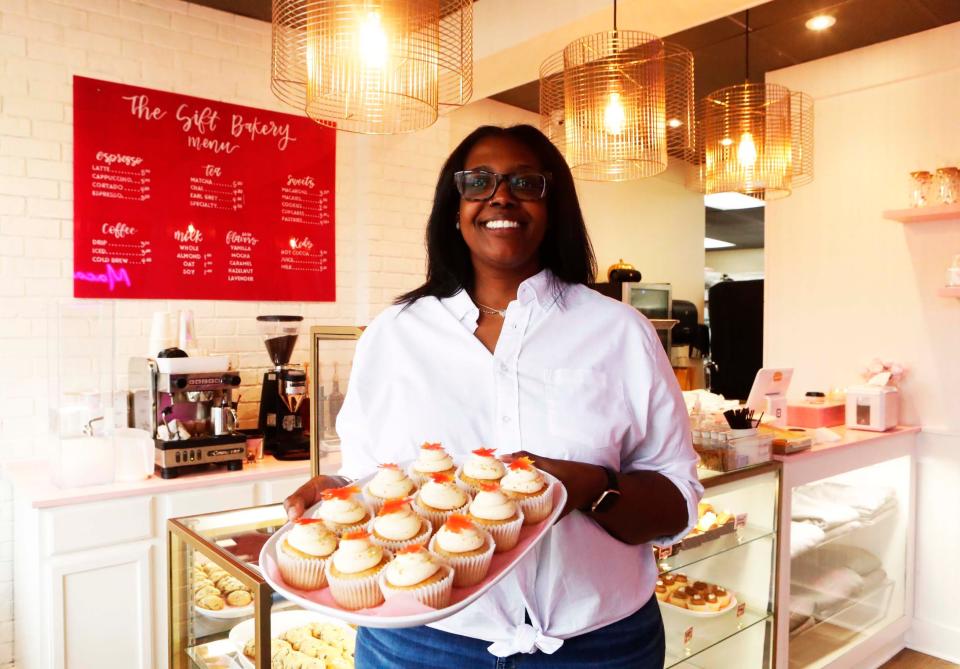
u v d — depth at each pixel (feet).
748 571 8.57
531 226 3.80
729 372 19.70
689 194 22.18
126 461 9.34
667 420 3.79
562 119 10.75
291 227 12.78
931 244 11.96
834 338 13.19
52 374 9.45
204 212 11.75
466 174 3.77
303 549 3.30
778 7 11.23
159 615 9.21
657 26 9.87
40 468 9.91
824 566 10.05
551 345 3.75
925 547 11.86
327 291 13.26
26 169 10.15
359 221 13.62
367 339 4.17
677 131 13.61
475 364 3.81
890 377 12.14
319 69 6.88
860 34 12.24
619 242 19.52
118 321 10.95
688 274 22.22
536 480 3.40
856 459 10.14
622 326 3.82
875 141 12.66
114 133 10.84
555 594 3.42
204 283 11.78
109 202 10.83
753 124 10.96
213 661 4.83
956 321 11.69
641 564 3.82
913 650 11.78
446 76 11.66
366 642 3.85
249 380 12.30
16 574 9.89
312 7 6.65
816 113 13.39
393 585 2.98
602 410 3.67
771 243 14.05
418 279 14.16
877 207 12.63
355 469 4.14
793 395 13.74
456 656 3.46
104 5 10.72
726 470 7.76
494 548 3.29
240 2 11.53
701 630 7.75
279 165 12.59
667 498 3.57
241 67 12.10
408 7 6.77
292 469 10.32
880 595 11.14
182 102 11.46
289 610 4.96
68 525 8.50
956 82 11.72
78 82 10.52
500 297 4.04
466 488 3.66
